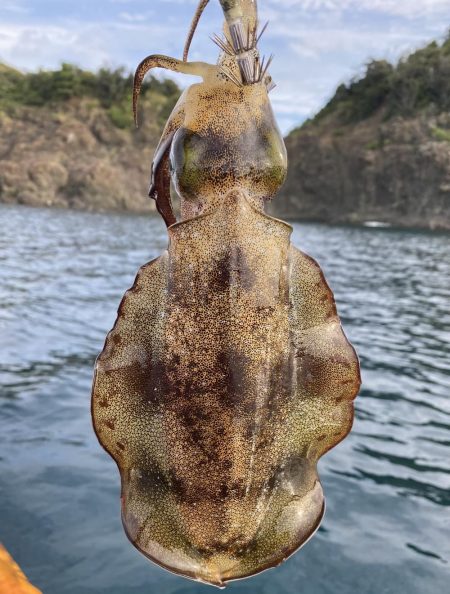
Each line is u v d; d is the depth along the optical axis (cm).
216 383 20
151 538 21
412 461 63
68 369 91
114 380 20
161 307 20
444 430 72
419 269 256
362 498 54
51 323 122
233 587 42
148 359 20
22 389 80
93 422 20
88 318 128
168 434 21
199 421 20
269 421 20
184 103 21
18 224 413
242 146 20
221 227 20
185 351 20
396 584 42
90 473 57
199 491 21
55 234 357
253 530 21
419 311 158
